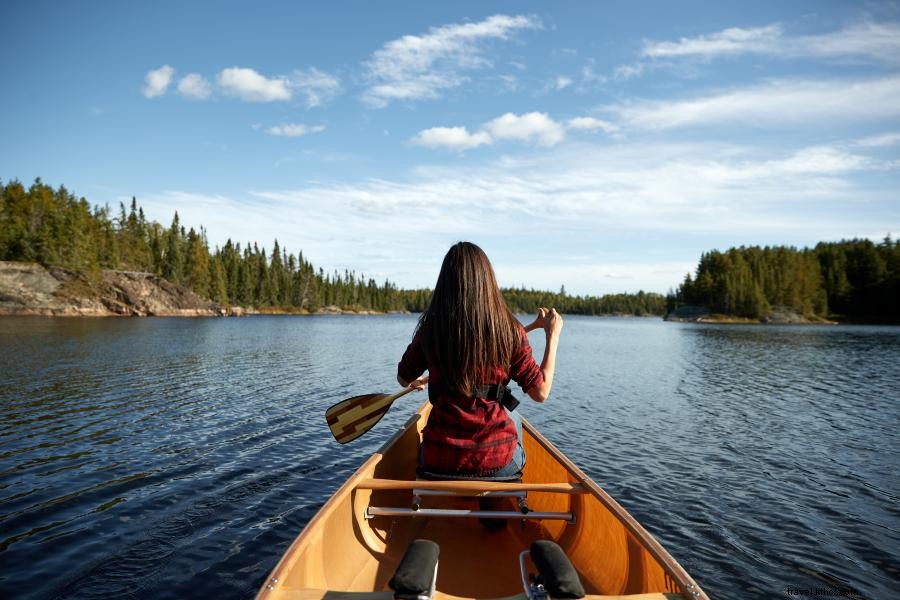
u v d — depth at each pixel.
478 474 2.59
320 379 15.91
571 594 1.54
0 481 6.49
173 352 22.67
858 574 4.78
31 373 15.56
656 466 7.89
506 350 2.45
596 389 15.70
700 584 4.58
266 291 113.50
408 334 43.72
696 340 43.69
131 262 87.50
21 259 63.16
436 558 1.69
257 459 7.57
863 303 103.62
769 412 12.36
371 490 3.21
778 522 5.88
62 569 4.43
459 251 2.52
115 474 6.82
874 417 11.87
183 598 4.04
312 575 2.20
